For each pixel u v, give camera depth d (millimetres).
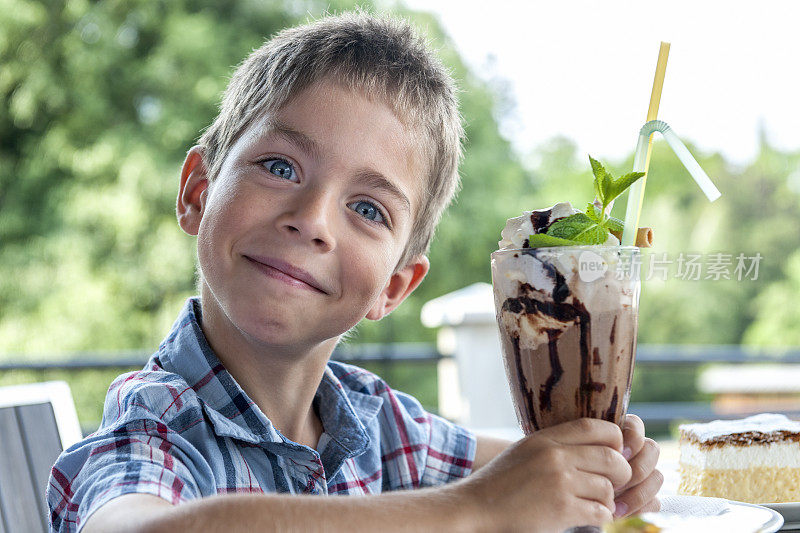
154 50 8352
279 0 8508
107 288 7992
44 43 8336
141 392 928
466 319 3615
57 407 1376
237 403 1001
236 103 1096
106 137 8047
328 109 992
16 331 7980
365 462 1209
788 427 1233
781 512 997
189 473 846
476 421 3619
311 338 961
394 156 1025
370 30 1125
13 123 8305
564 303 818
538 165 11234
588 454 768
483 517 706
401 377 8797
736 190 11984
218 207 961
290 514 671
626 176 838
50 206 8055
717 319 11039
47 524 1291
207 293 1045
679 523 844
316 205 942
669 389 10977
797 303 11070
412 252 1156
